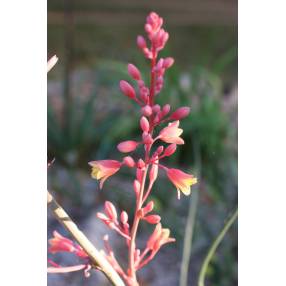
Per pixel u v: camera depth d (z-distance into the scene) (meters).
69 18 1.64
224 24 2.48
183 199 1.30
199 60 2.21
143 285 1.15
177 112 0.44
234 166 1.33
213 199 1.30
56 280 1.13
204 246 1.17
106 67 1.74
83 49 2.24
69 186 1.42
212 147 1.42
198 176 1.00
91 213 1.32
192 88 1.61
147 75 1.65
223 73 2.06
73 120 1.61
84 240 0.43
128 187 1.44
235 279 1.10
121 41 2.32
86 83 1.94
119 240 1.26
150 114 0.43
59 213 0.42
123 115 1.64
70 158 1.49
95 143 1.60
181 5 2.54
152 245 0.47
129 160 0.44
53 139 1.55
